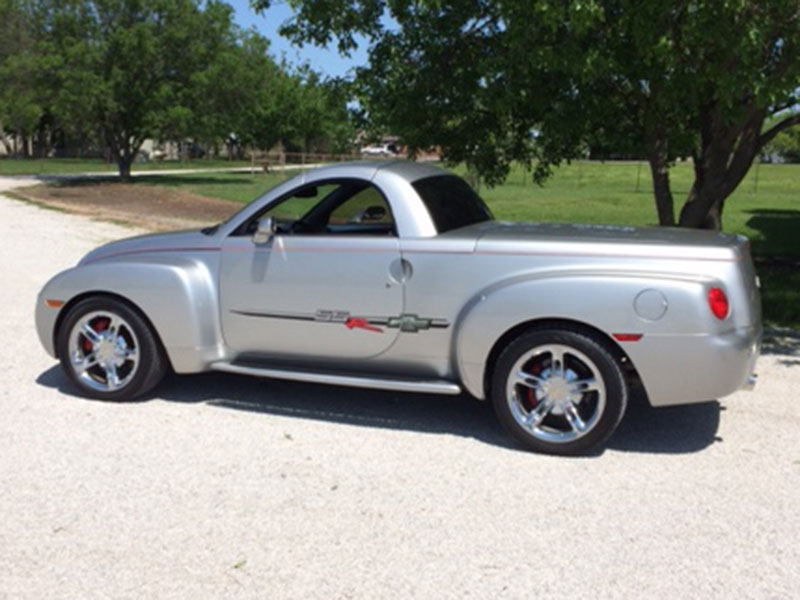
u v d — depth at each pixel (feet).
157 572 11.44
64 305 18.72
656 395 15.23
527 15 24.23
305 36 32.40
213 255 18.11
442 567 11.60
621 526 12.85
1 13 110.01
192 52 113.29
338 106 34.99
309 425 17.37
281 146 193.98
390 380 16.97
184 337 17.87
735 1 20.92
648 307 14.94
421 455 15.74
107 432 16.79
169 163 209.97
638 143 34.17
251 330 17.95
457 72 31.71
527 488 14.25
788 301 32.35
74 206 78.07
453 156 35.14
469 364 16.14
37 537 12.42
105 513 13.20
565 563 11.71
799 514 13.30
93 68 110.01
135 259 18.63
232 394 19.43
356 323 17.03
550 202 91.09
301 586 11.10
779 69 23.49
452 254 16.28
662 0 22.35
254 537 12.45
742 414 18.35
